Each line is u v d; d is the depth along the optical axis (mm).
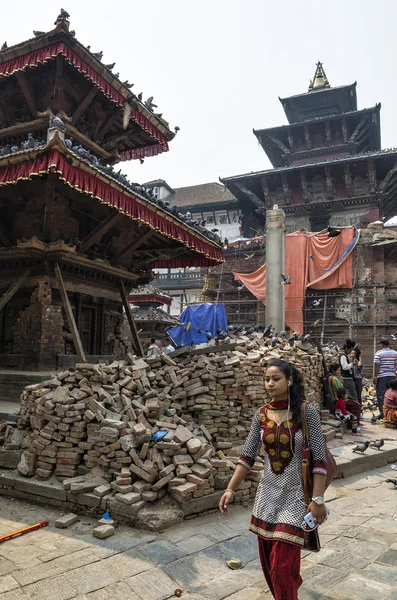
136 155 12164
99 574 3438
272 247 15828
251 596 3191
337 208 28000
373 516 5102
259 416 2955
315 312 23609
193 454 4996
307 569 3688
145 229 10023
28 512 4750
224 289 27000
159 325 23500
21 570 3465
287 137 32250
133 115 10031
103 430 4949
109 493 4629
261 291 24922
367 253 23234
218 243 10984
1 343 9039
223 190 43406
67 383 5699
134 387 5863
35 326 8484
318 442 2740
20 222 8992
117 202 7461
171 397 6109
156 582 3359
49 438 5219
